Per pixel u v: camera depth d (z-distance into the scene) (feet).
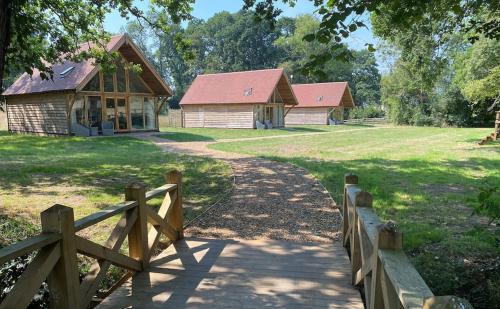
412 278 5.80
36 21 26.25
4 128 100.68
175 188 16.17
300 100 143.13
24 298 7.55
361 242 10.41
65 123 70.90
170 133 81.87
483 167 37.42
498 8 21.99
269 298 11.34
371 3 14.10
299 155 48.29
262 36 255.91
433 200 24.08
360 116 185.47
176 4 30.99
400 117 140.46
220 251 15.24
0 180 29.71
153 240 14.33
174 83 275.59
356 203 11.50
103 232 17.94
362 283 11.49
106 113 74.84
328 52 15.17
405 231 17.99
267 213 21.25
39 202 23.03
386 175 32.83
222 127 109.29
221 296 11.46
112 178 31.09
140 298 11.34
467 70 70.49
